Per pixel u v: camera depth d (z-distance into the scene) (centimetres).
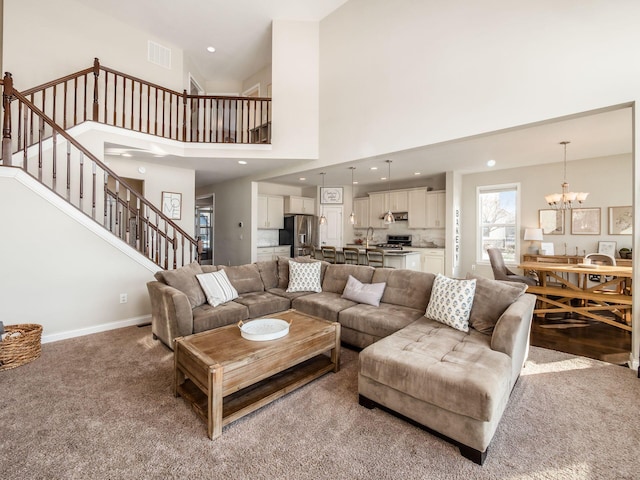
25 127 324
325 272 420
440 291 280
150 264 407
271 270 440
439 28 357
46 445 170
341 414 203
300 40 501
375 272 369
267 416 201
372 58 426
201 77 686
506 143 460
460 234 714
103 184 422
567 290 422
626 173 523
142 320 402
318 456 165
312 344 241
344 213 872
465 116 336
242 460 161
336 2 458
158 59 545
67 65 450
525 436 182
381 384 201
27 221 316
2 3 415
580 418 199
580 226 567
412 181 801
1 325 258
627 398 222
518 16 300
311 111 502
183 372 215
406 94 388
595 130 400
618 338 348
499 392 167
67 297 342
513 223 652
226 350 207
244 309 335
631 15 247
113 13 479
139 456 163
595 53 262
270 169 613
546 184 602
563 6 276
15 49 411
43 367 268
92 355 295
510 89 305
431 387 174
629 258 507
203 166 582
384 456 165
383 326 285
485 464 160
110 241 372
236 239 732
